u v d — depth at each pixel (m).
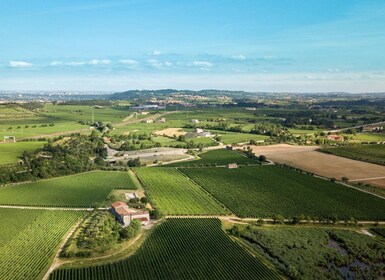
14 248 149.00
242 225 180.75
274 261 144.25
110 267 135.75
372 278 135.88
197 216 190.75
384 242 165.25
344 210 199.62
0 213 187.50
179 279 129.12
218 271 135.00
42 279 127.12
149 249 150.62
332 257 149.25
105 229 163.50
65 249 147.62
